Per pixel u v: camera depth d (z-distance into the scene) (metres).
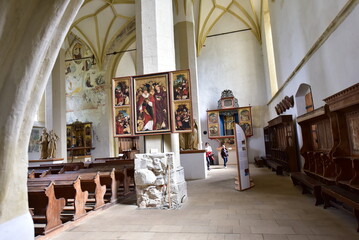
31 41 2.00
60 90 14.21
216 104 18.31
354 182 4.43
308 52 7.63
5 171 2.00
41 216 5.06
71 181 5.08
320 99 7.12
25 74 2.01
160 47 6.86
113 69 20.97
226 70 18.42
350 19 5.02
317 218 4.55
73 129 21.02
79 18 18.75
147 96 6.48
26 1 1.97
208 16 18.47
